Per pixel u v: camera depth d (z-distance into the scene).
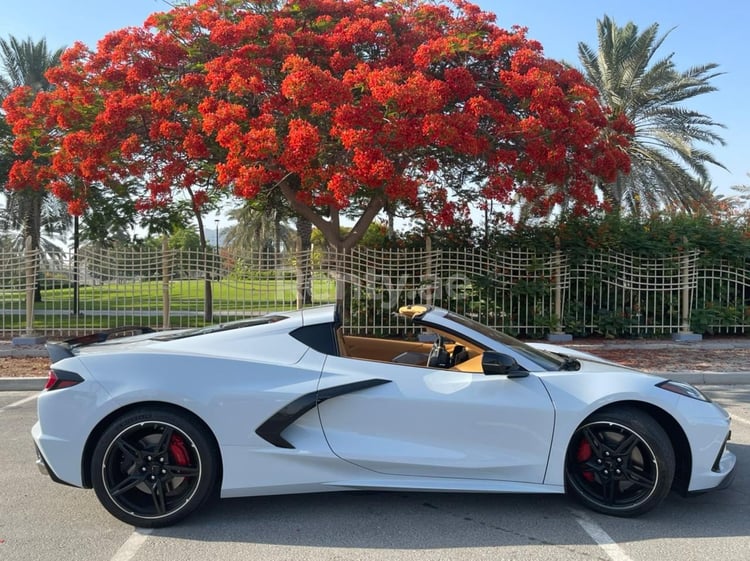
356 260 11.31
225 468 3.78
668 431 4.07
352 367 4.00
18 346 10.80
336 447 3.87
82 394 3.78
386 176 8.44
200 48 10.31
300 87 8.62
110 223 15.23
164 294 11.46
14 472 4.86
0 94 19.66
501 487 3.91
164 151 10.16
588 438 3.99
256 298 11.71
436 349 4.57
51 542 3.62
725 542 3.65
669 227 12.14
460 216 12.03
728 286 11.97
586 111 9.75
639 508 3.92
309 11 10.45
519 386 3.97
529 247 11.63
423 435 3.92
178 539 3.66
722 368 9.11
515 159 9.58
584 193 10.48
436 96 8.59
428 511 4.09
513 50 10.23
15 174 10.49
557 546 3.58
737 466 5.07
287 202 12.98
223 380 3.84
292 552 3.49
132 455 3.78
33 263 11.30
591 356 5.17
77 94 10.05
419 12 10.52
